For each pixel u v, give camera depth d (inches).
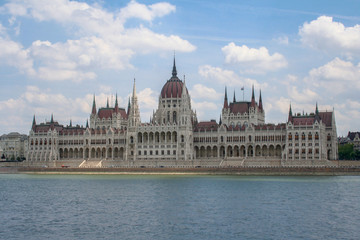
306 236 3919.8
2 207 5393.7
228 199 5905.5
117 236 3941.9
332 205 5374.0
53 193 6717.5
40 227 4286.4
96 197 6210.6
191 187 7362.2
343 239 3828.7
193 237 3897.6
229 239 3833.7
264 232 4047.7
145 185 7775.6
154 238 3875.5
